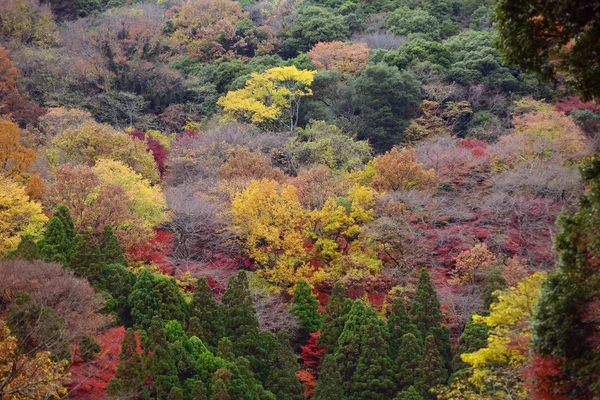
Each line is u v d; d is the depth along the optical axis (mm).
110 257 37031
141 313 34250
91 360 28672
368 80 65438
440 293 38656
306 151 58094
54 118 59156
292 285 42781
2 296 28234
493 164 49938
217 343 34938
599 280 16188
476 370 25016
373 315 35906
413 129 64188
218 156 57031
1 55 64000
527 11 15852
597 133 55031
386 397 33656
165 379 30000
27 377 20531
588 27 15461
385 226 42344
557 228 41188
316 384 34219
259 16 94625
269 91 67125
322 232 45000
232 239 45375
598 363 16078
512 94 66875
